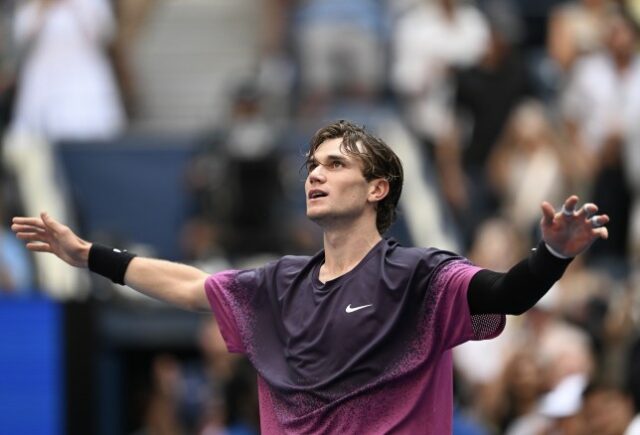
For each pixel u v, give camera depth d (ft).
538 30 157.99
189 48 155.22
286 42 152.05
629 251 118.32
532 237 114.62
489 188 123.54
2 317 75.20
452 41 133.69
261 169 116.06
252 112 119.75
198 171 119.85
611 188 119.55
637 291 101.81
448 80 129.39
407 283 46.52
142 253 119.55
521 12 158.10
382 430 46.06
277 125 130.21
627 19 123.85
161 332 103.96
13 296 76.74
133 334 103.50
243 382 92.43
